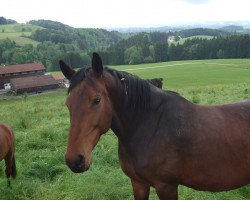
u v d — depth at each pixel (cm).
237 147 330
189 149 323
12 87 5353
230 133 330
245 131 336
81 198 523
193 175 333
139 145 327
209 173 331
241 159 333
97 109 287
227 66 6284
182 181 341
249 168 339
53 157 695
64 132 889
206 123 329
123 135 331
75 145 281
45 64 7850
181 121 324
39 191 570
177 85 4138
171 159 322
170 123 323
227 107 355
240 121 341
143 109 326
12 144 642
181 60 8675
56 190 559
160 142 321
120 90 316
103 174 598
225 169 332
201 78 4778
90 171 620
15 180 631
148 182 340
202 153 324
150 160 323
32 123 1133
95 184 559
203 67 6384
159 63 8006
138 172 334
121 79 321
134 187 365
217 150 325
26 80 5394
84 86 286
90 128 285
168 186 334
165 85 4206
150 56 8631
